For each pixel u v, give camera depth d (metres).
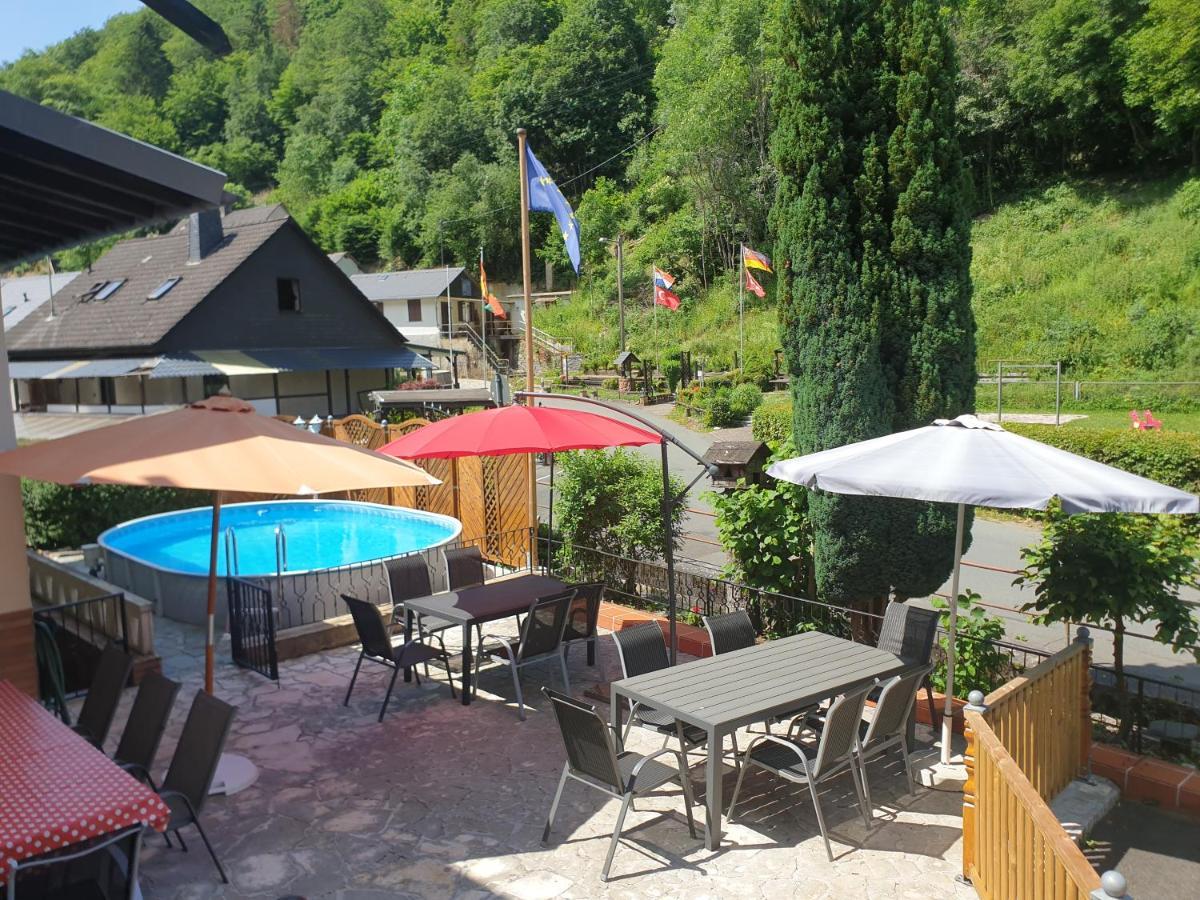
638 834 5.53
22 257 8.56
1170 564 6.82
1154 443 18.75
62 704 7.12
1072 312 35.12
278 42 98.88
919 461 5.52
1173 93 39.06
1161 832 5.71
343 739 7.07
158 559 14.54
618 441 7.67
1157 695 8.00
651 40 69.25
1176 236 36.59
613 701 5.79
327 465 5.23
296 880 5.01
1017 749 5.40
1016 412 29.48
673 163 57.75
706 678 5.82
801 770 5.34
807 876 5.03
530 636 7.59
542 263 65.81
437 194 67.38
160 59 92.31
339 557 14.53
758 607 9.10
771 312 48.66
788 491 8.87
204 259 31.17
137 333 28.56
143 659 8.27
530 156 12.12
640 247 58.94
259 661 8.77
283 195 81.62
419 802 5.98
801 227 7.61
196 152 88.75
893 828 5.62
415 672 8.30
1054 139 47.09
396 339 35.72
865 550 7.55
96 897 3.94
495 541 12.80
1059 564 7.04
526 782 6.28
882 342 7.61
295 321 31.98
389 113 78.38
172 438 5.20
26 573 7.03
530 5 74.06
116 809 3.68
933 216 7.33
